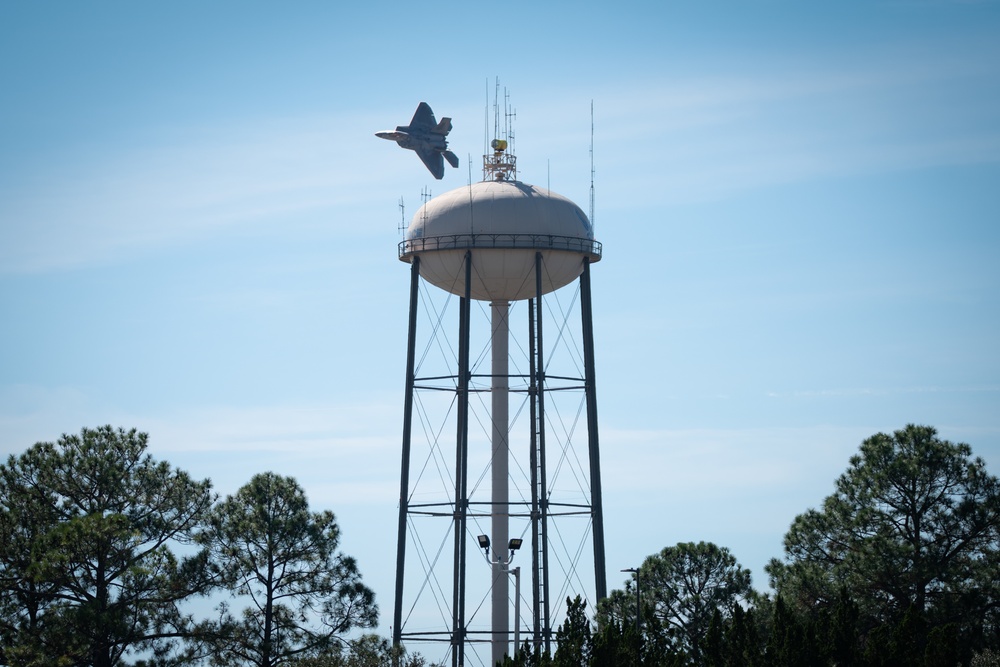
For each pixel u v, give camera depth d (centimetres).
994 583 8138
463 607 9044
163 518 9069
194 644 8688
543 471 9044
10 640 8294
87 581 8656
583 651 6856
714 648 6812
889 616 8238
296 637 8900
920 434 8669
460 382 9044
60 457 8962
